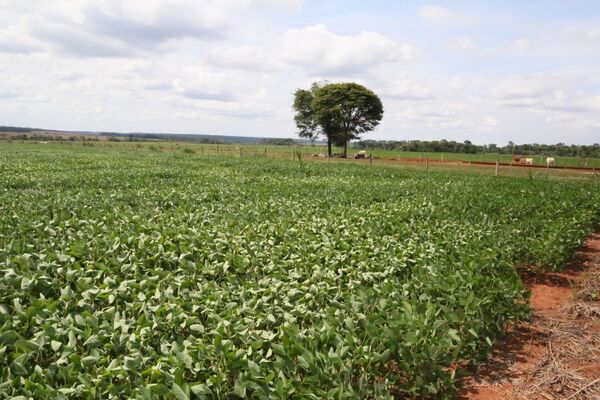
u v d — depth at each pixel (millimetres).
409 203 14031
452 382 4980
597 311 7410
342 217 11242
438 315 5785
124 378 4105
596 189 20016
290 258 7688
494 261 7840
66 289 5688
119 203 12906
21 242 7695
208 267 6992
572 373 5656
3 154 39938
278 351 4363
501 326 6316
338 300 6047
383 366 4977
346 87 64375
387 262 7453
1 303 5559
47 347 4730
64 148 62062
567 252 10109
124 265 6773
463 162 50000
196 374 4207
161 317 5270
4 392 3832
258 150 69500
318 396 3967
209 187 17344
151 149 66812
